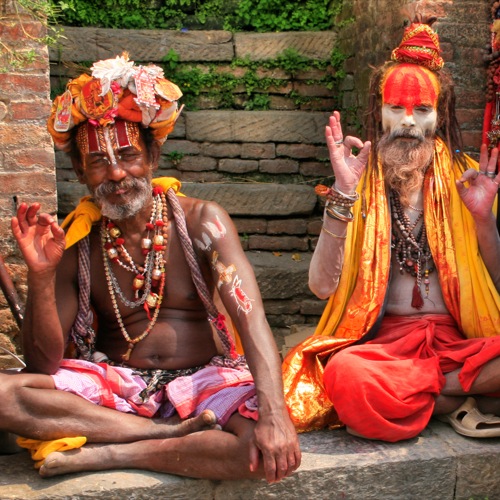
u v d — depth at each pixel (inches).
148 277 119.6
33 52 149.9
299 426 126.3
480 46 165.8
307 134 217.5
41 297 109.4
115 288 120.4
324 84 223.5
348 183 124.0
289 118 216.4
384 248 131.0
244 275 116.9
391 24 182.1
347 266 132.4
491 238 130.5
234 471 110.3
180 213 120.5
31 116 153.6
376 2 192.7
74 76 212.2
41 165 155.3
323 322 136.6
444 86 136.3
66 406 112.3
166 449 112.1
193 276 119.7
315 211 213.9
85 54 212.5
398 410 120.0
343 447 122.1
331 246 126.7
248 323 114.2
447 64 165.6
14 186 154.7
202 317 124.3
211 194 205.6
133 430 115.0
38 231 108.2
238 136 215.6
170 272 120.7
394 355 126.6
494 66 159.6
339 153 123.6
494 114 160.7
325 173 219.1
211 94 221.3
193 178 216.1
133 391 119.5
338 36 222.4
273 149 217.2
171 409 120.3
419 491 119.4
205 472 111.3
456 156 138.6
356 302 131.6
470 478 120.4
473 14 165.0
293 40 221.0
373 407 119.9
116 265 120.3
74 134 116.5
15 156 154.1
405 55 133.6
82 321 120.7
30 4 149.3
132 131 113.8
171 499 111.7
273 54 220.2
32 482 110.3
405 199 132.4
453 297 131.1
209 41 218.4
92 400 117.2
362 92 203.8
